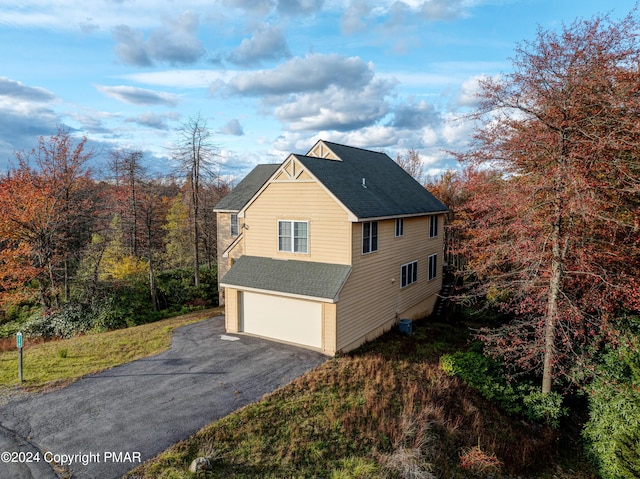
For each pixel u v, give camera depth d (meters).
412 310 21.12
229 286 16.66
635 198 11.90
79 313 20.92
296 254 16.42
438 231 24.23
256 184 25.67
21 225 20.81
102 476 7.58
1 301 21.36
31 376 12.33
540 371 13.90
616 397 10.96
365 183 18.58
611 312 12.25
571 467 11.20
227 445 8.81
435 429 10.81
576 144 10.87
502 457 10.73
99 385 11.62
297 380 12.10
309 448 9.12
